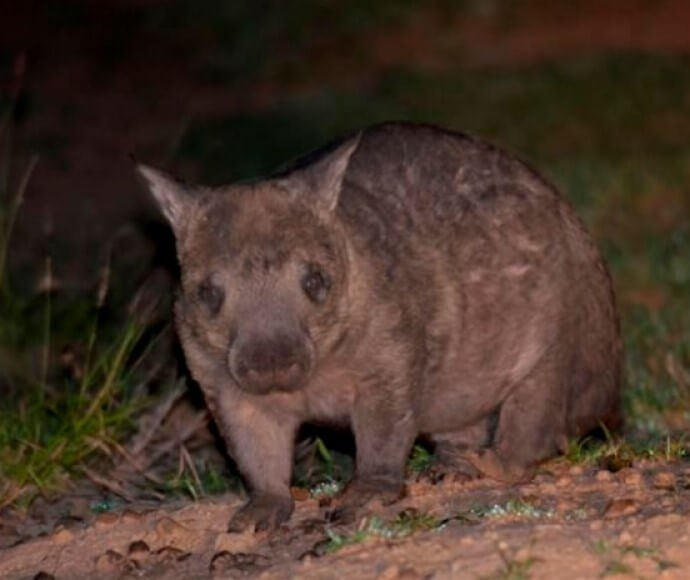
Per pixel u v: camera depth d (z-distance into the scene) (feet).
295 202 31.81
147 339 43.88
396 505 32.53
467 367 34.45
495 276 34.30
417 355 32.81
